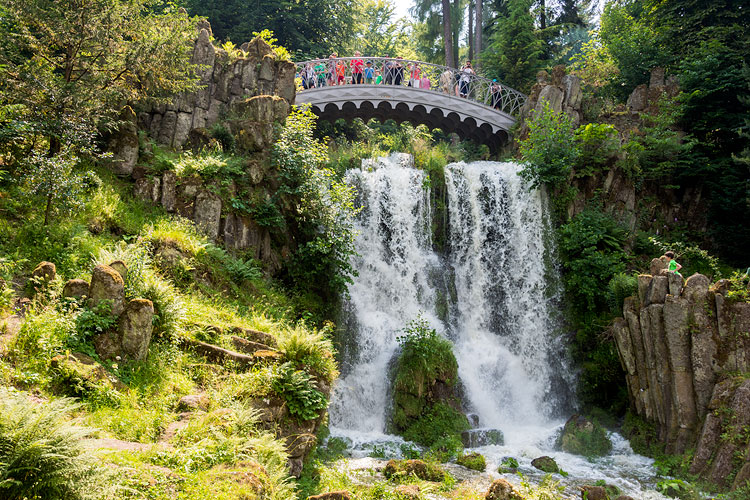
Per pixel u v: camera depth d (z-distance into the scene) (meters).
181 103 17.03
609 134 21.50
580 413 16.64
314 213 16.17
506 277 19.70
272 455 7.44
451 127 26.59
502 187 20.73
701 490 11.12
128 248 10.34
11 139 11.73
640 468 12.56
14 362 6.97
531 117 23.78
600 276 18.36
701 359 12.84
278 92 18.77
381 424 14.64
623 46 27.45
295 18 31.28
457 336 18.31
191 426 7.12
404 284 18.56
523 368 18.06
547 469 11.90
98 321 8.23
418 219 19.92
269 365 9.52
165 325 9.32
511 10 32.75
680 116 23.27
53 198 11.45
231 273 13.57
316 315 15.64
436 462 11.80
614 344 16.66
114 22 13.91
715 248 21.64
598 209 20.38
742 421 11.38
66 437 4.79
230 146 16.41
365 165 20.22
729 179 21.53
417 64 25.92
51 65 13.48
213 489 5.74
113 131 14.76
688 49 26.08
